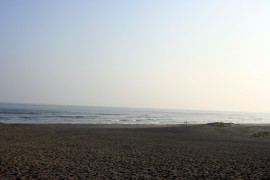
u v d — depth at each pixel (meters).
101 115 107.31
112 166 14.02
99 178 11.38
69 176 11.50
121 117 97.25
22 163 13.66
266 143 29.28
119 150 20.11
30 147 19.80
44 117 77.50
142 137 30.77
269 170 14.02
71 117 83.62
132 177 11.79
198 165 15.03
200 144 25.89
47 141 24.17
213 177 12.17
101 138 28.33
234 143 27.88
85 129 39.12
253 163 16.08
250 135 38.12
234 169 14.09
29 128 35.22
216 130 41.38
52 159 15.24
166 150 21.00
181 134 35.62
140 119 88.06
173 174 12.62
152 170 13.39
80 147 20.98
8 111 105.25
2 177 10.84
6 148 18.56
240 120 116.06
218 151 21.23
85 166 13.73
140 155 18.09
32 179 10.79
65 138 27.20
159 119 93.12
